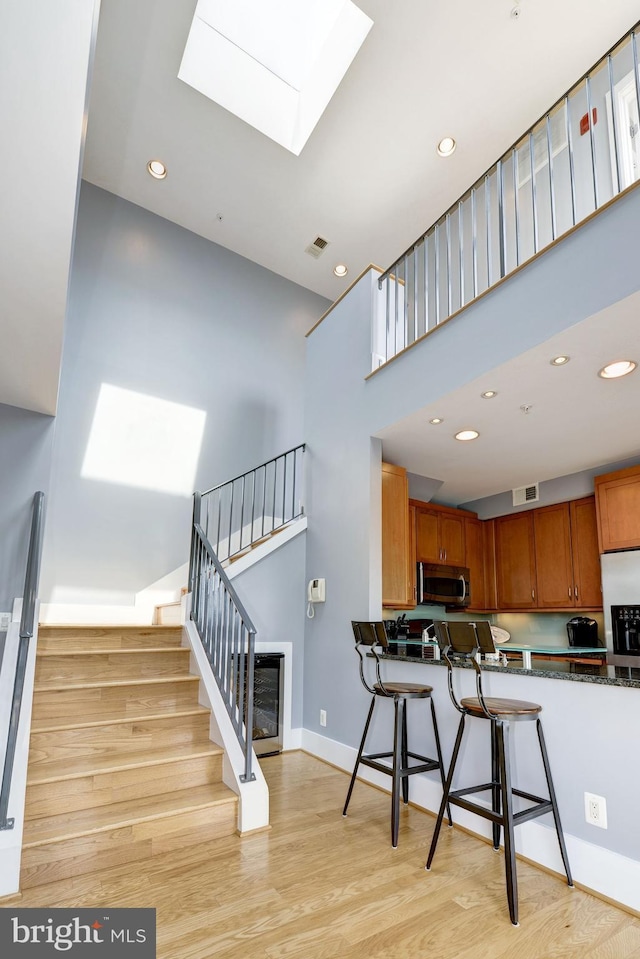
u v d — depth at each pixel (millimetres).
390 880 2293
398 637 4953
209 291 5766
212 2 3727
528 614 5566
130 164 4922
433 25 3691
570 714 2447
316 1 3727
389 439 4008
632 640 4043
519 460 4457
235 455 5594
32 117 1566
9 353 2900
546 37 3736
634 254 2252
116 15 3723
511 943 1891
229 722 3162
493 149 4609
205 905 2080
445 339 3297
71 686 3035
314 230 5629
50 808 2506
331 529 4297
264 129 4375
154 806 2621
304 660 4438
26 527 3703
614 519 4320
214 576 3734
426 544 5215
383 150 4629
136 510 4910
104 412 4918
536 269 2715
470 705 2414
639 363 2801
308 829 2797
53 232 1998
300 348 6355
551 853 2412
